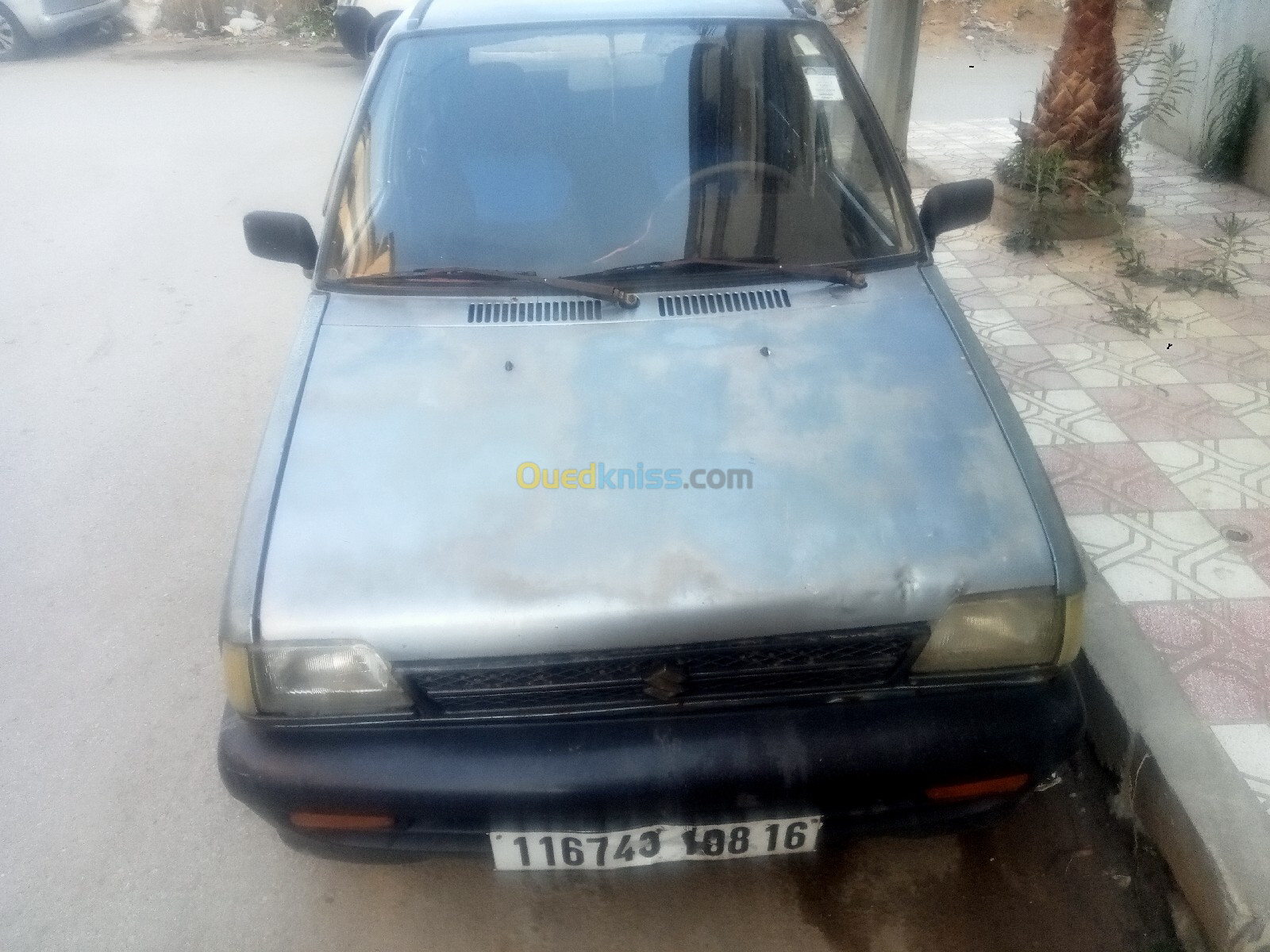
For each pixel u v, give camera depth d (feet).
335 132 26.81
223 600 5.71
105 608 10.14
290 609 5.55
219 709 8.92
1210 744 7.27
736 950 6.79
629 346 7.16
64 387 14.46
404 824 5.81
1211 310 14.21
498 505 5.97
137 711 8.92
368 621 5.48
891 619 5.60
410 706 5.61
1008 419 6.57
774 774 5.56
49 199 22.44
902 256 8.05
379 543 5.80
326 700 5.58
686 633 5.49
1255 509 10.02
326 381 6.97
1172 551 9.48
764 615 5.52
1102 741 7.87
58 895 7.32
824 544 5.72
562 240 7.93
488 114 8.43
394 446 6.40
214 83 32.78
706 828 5.85
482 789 5.53
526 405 6.66
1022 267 15.94
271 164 24.31
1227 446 11.06
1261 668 8.11
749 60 8.64
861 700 5.77
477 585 5.56
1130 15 31.89
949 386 6.80
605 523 5.84
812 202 8.24
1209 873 6.49
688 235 7.97
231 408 13.79
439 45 8.81
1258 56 17.87
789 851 6.09
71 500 11.86
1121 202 16.57
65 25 36.99
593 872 7.35
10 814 7.96
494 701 5.64
